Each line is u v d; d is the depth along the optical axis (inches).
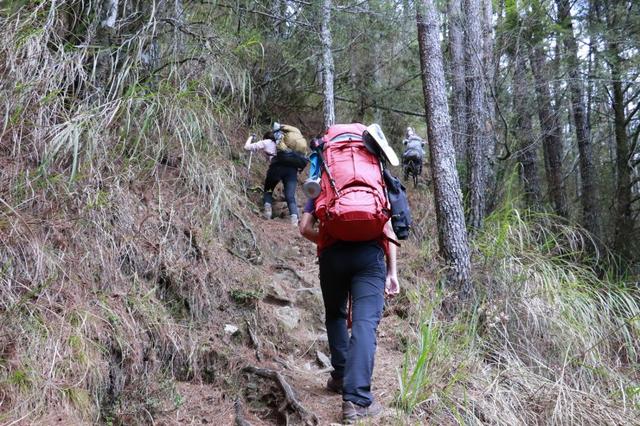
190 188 182.4
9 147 139.9
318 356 168.9
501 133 389.4
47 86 150.2
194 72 195.5
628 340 226.2
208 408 128.8
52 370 106.4
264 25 304.2
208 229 179.3
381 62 396.5
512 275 233.3
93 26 179.6
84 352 112.8
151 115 169.6
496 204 337.7
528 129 398.3
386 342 190.5
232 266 186.1
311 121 414.9
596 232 417.7
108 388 116.1
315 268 234.5
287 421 128.7
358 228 124.1
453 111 391.2
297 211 283.3
